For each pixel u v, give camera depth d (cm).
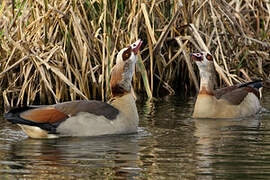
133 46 1260
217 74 1850
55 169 912
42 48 1596
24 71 1577
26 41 1574
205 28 1788
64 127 1176
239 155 1005
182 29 1786
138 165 938
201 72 1463
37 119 1162
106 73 1579
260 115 1497
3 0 1650
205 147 1071
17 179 858
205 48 1636
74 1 1616
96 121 1193
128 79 1253
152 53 1669
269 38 1964
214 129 1268
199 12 1766
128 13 1716
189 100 1650
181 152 1030
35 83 1619
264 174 883
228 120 1408
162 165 937
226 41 1789
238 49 1878
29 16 1666
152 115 1430
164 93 1770
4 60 1608
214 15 1714
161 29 1733
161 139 1152
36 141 1145
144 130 1249
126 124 1220
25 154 1019
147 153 1023
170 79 1794
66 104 1203
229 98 1484
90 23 1672
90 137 1178
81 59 1608
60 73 1520
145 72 1647
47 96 1588
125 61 1251
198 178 862
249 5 1897
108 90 1581
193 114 1443
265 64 1958
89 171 900
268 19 1872
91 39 1633
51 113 1176
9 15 1686
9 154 1020
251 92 1553
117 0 1628
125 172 895
